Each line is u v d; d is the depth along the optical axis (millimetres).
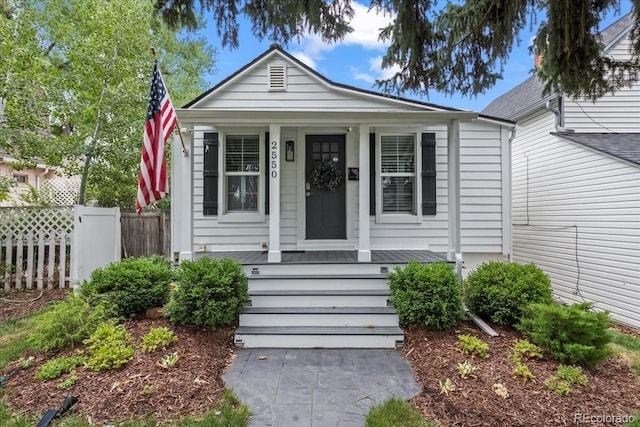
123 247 8508
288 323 4262
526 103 8680
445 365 3328
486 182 6301
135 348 3461
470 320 4336
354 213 6168
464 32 3770
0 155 8242
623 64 3945
